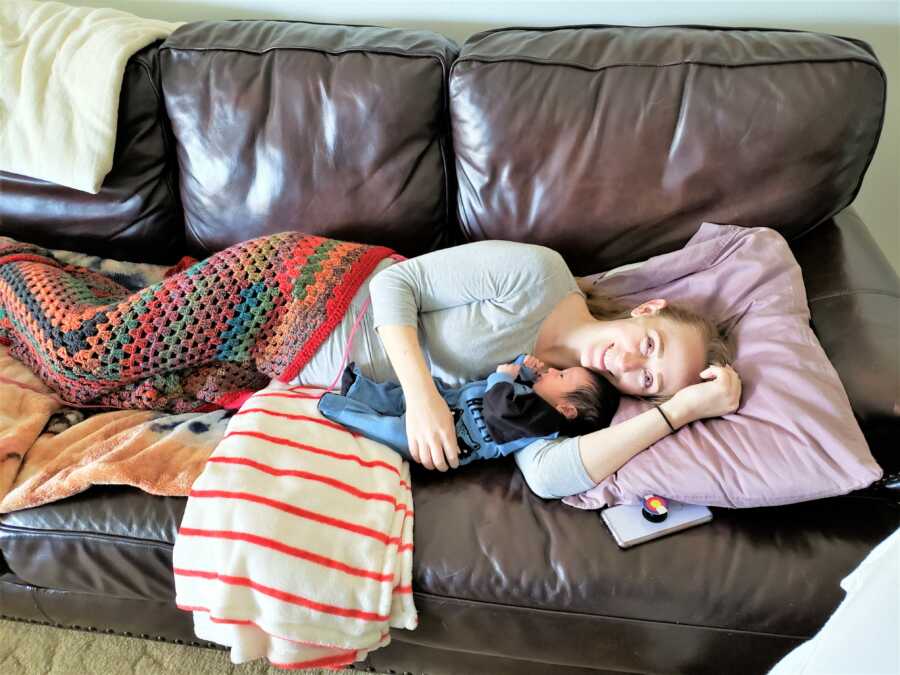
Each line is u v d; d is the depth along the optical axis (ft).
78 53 4.04
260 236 4.16
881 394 2.88
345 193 3.98
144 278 4.37
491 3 4.52
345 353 3.67
